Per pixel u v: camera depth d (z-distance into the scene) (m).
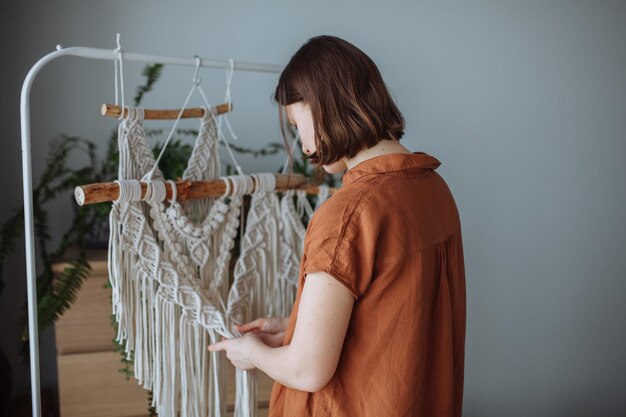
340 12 2.08
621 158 2.34
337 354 0.83
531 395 2.40
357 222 0.82
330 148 0.89
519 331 2.36
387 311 0.85
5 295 1.91
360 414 0.88
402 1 2.11
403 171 0.87
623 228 2.39
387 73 2.14
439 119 2.19
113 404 1.61
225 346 1.08
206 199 1.23
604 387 2.42
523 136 2.25
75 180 1.64
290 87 0.91
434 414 0.95
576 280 2.38
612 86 2.29
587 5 2.23
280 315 1.32
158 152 1.59
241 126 2.05
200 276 1.20
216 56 2.00
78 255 1.57
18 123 1.86
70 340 1.56
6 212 1.88
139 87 1.73
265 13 2.02
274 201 1.30
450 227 0.95
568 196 2.32
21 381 1.97
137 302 1.11
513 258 2.31
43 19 1.84
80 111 1.91
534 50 2.21
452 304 0.98
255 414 1.16
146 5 1.92
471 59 2.18
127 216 1.08
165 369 1.14
